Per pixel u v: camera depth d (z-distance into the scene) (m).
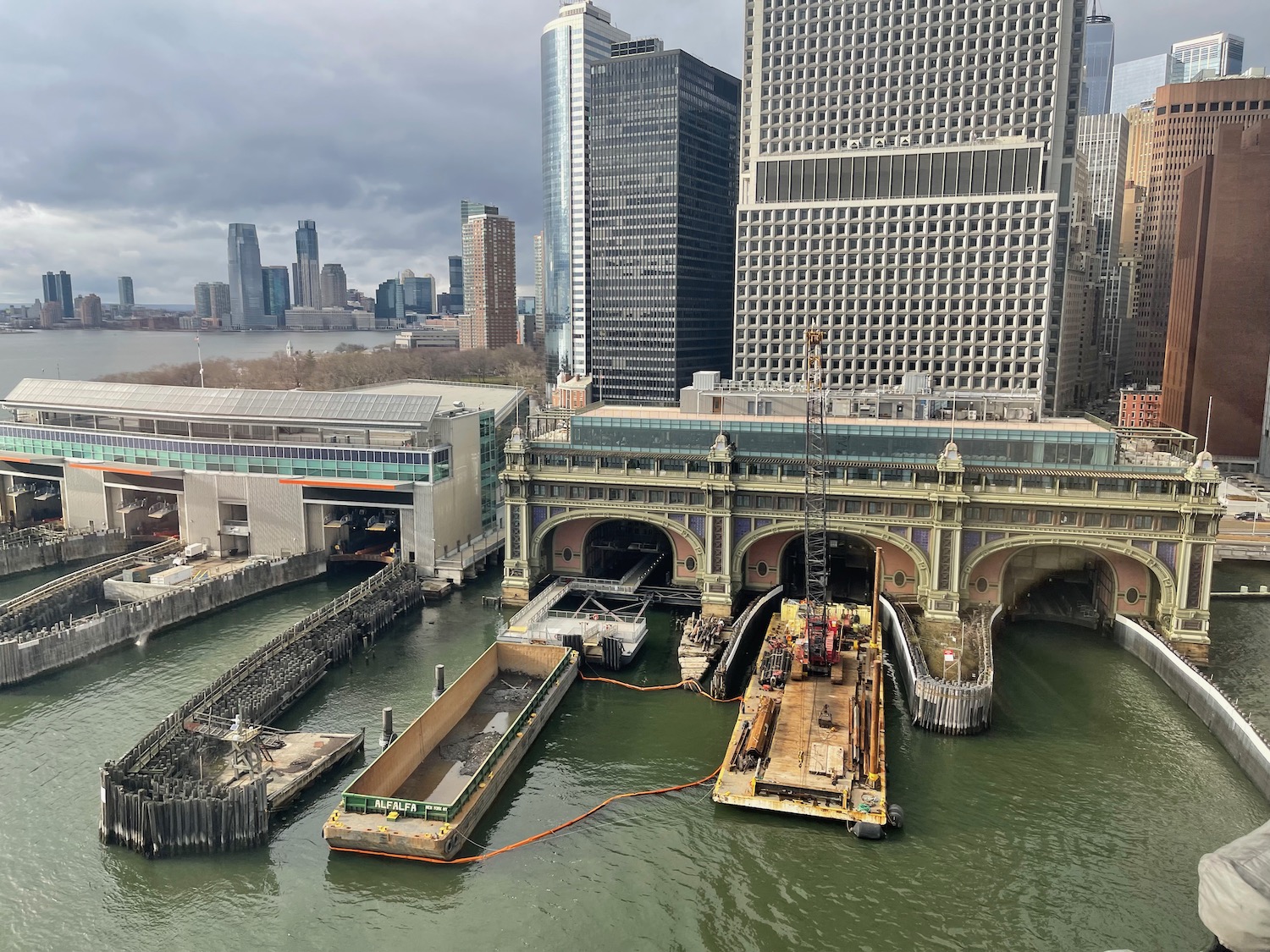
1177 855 84.75
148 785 86.81
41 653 121.38
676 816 91.56
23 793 93.31
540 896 79.56
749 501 144.25
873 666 115.44
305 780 93.25
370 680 122.44
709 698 119.25
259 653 117.94
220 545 174.25
